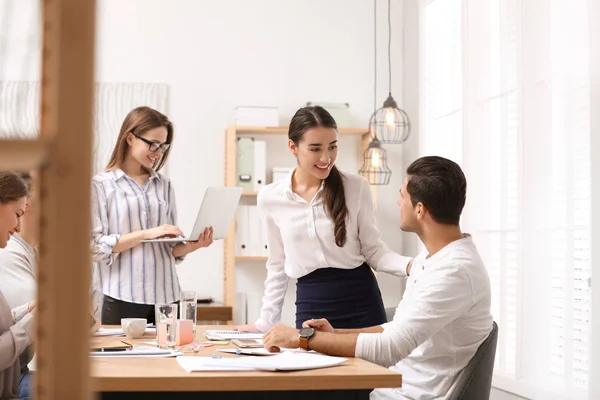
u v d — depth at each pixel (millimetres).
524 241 3295
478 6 3828
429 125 4691
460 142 4258
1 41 4301
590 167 2914
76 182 654
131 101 4730
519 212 3338
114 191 3117
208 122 4828
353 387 1638
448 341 2123
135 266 3111
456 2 4352
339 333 2221
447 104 4445
